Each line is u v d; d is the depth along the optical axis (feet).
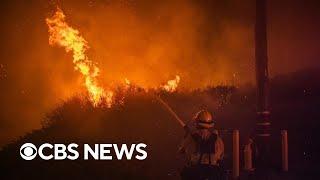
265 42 28.22
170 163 34.01
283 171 27.02
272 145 29.17
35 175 33.24
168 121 40.04
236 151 25.84
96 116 40.86
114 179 32.09
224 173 23.84
